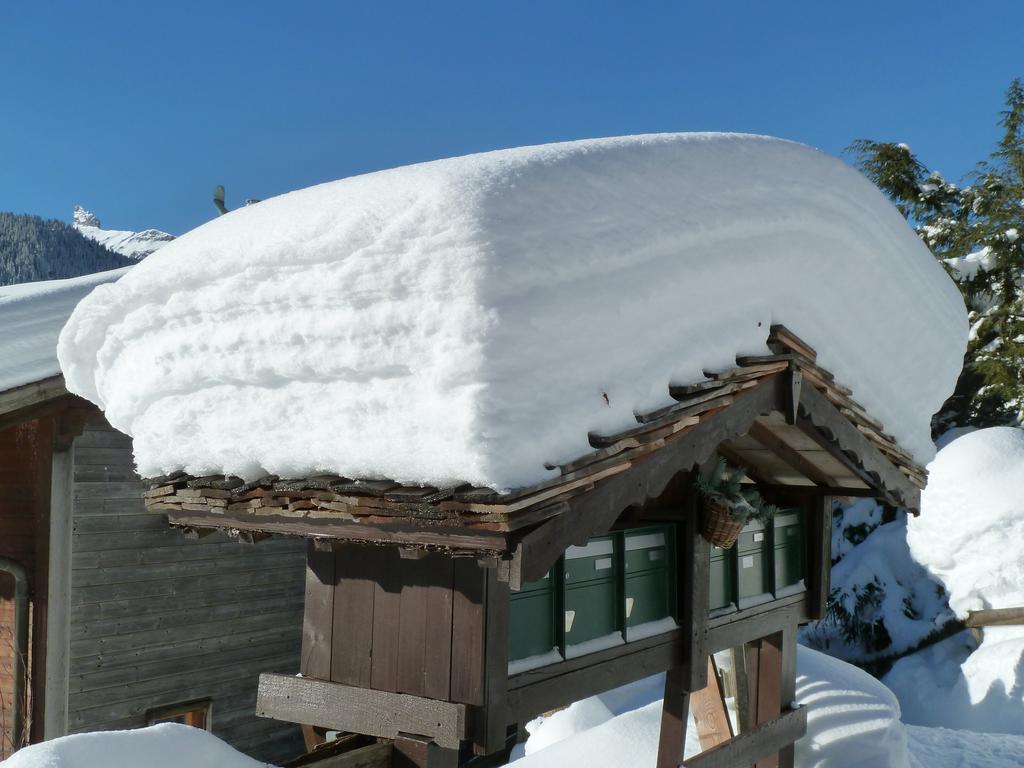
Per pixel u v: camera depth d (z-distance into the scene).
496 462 2.62
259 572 8.12
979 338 16.30
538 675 3.50
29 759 3.02
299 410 3.07
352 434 2.91
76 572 6.84
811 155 4.28
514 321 2.68
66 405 6.71
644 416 3.22
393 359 2.78
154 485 3.51
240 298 3.07
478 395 2.61
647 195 3.29
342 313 2.87
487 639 3.16
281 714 3.60
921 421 5.66
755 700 5.69
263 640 8.10
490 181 2.77
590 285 2.98
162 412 3.42
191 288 3.23
